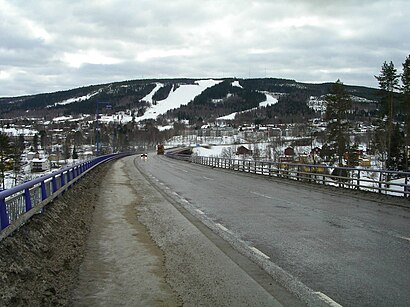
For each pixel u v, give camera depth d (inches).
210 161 1909.4
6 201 279.4
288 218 468.1
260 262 289.0
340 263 283.4
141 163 2181.3
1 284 209.8
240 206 569.9
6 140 2303.2
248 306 209.8
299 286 238.1
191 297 224.5
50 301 215.6
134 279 257.1
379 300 214.5
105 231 407.5
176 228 417.4
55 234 350.3
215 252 319.0
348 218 466.6
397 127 1963.6
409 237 362.6
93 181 954.1
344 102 2018.9
